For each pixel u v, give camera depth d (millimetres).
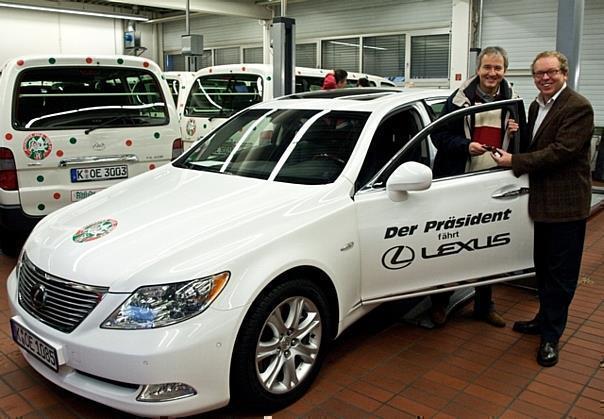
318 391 3141
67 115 5109
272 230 2910
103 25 18375
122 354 2477
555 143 3283
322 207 3135
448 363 3480
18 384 3195
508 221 3609
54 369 2674
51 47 17469
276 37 6984
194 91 9148
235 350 2719
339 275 3146
